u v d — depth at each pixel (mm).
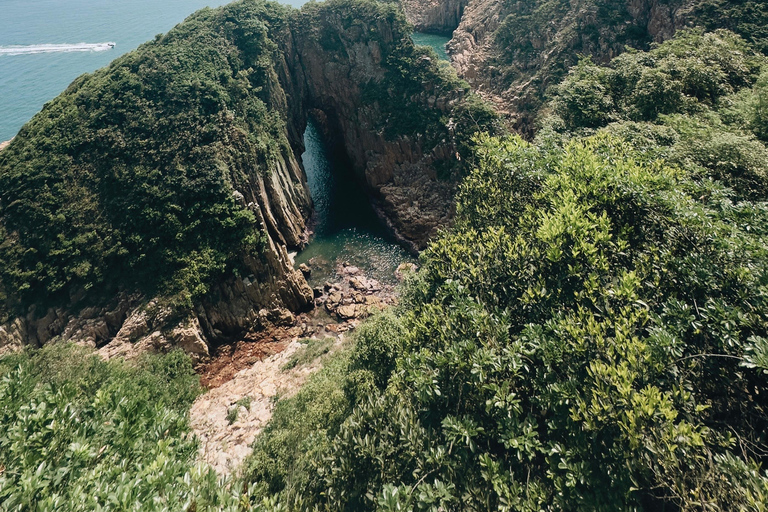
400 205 72500
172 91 60906
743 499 10359
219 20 76312
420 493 12953
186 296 48594
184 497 12055
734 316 13578
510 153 28547
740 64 39531
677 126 31250
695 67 37000
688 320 14094
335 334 52281
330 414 23547
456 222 31656
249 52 74438
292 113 82250
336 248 67938
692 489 10992
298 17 82188
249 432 33719
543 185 23688
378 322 27406
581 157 22938
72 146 54969
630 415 11516
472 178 30922
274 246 57531
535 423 13922
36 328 47031
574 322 15375
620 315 14898
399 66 76188
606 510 11633
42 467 11086
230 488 13977
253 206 56938
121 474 11836
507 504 12336
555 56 82375
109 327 48719
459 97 72750
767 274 14391
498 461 13719
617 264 17734
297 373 41531
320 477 17234
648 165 22844
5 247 48406
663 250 17281
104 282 49781
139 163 55656
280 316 54125
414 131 73750
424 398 15906
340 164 90438
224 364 48469
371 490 14711
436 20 147500
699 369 13617
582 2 81938
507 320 17000
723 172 24797
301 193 72500
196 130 58906
